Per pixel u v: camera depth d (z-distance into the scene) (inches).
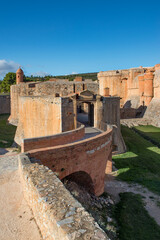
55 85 1057.5
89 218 165.6
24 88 1263.5
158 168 749.3
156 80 1700.3
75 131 490.9
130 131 1407.5
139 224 409.7
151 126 1572.3
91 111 818.8
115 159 825.5
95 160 439.2
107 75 2284.7
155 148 1005.2
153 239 363.3
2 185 300.5
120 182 631.2
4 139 965.8
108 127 587.8
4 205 252.7
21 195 272.4
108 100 816.9
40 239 193.9
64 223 157.1
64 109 587.5
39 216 204.8
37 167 273.9
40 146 395.9
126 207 468.1
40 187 217.5
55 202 187.9
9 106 1978.3
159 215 445.4
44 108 657.6
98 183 480.1
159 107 1619.1
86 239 140.4
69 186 400.5
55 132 613.0
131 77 2159.2
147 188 584.1
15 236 200.4
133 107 2033.7
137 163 789.2
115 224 396.5
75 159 378.0
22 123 831.7
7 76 2657.5
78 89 1069.8
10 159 424.8
